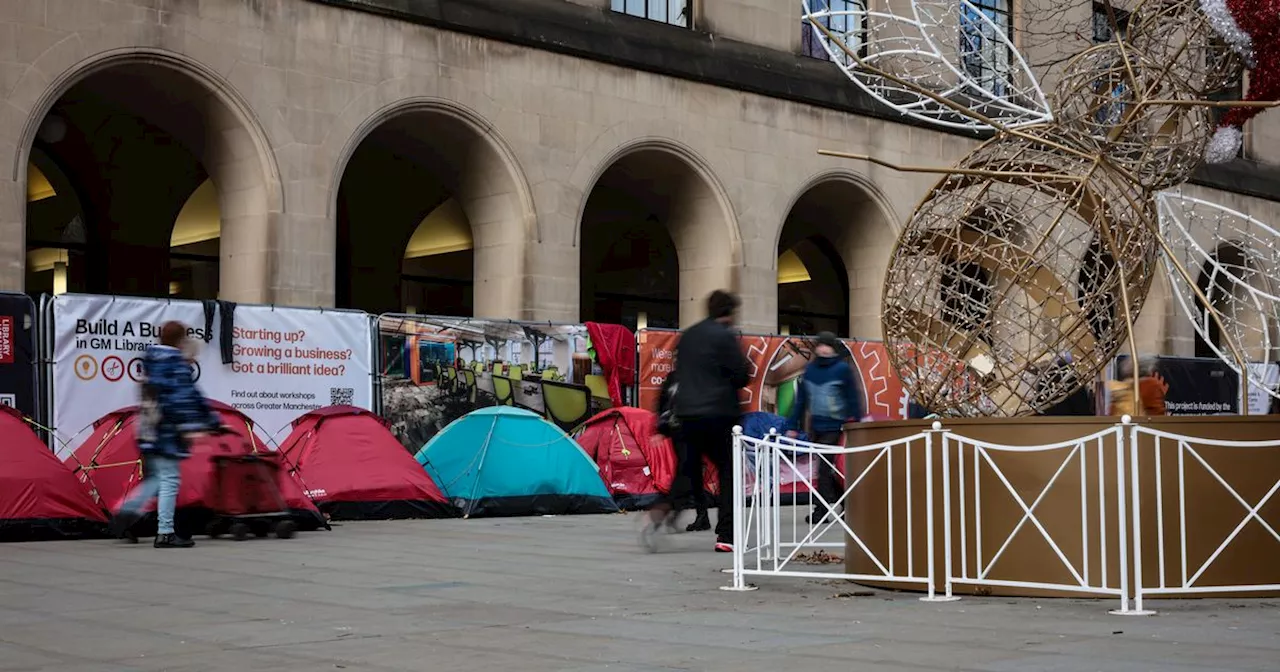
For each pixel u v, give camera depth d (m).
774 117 25.86
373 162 26.39
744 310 25.23
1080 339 9.32
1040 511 8.57
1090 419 8.49
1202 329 11.29
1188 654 6.23
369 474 16.45
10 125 17.80
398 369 17.73
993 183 9.96
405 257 27.16
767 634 7.04
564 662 6.18
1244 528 8.46
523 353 18.86
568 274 23.02
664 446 18.66
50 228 23.12
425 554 11.92
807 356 21.47
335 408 16.72
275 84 20.05
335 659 6.30
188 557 11.64
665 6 25.08
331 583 9.55
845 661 6.11
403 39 21.31
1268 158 35.47
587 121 23.36
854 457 9.65
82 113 22.78
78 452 14.61
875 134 27.28
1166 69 9.48
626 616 7.82
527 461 17.66
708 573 10.29
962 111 10.28
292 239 20.09
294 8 20.25
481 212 22.95
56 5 18.20
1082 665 5.92
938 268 9.60
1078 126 9.66
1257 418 8.50
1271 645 6.52
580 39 23.25
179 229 24.50
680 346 12.05
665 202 25.83
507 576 10.04
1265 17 9.07
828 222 28.53
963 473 8.75
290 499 14.56
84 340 15.26
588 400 19.41
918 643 6.67
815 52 27.05
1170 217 11.73
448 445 17.38
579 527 15.43
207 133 20.36
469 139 22.25
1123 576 7.89
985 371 9.41
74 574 10.20
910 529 9.07
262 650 6.57
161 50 19.05
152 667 6.11
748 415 17.16
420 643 6.78
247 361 16.45
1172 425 8.45
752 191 25.50
